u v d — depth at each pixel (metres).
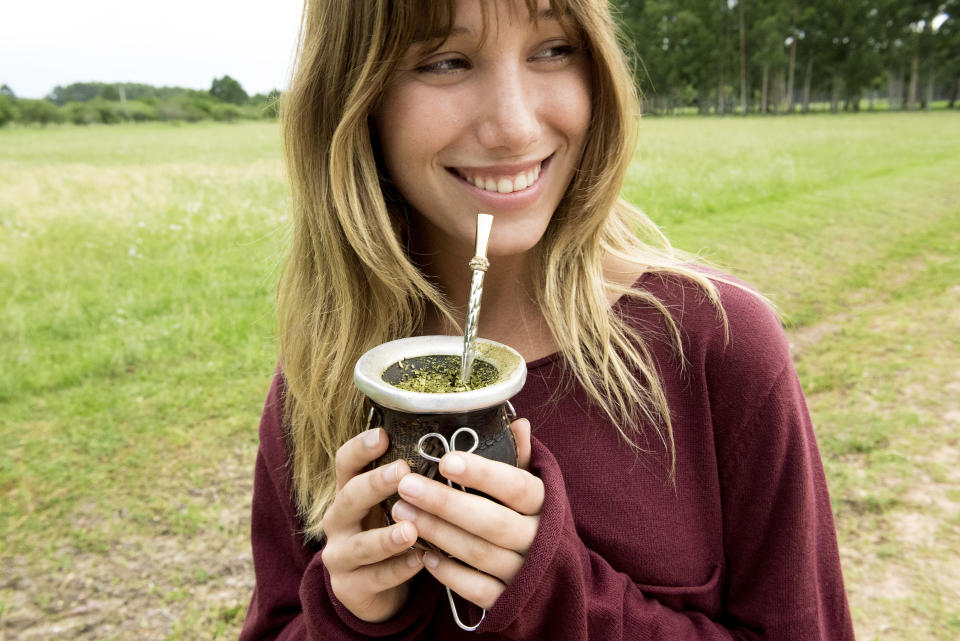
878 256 9.08
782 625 1.13
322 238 1.27
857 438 4.57
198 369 5.59
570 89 1.05
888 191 14.21
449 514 0.80
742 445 1.16
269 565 1.41
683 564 1.15
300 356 1.35
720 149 23.31
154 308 7.02
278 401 1.45
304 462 1.34
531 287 1.29
